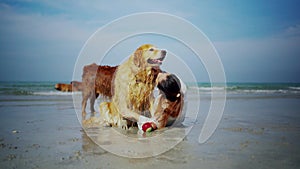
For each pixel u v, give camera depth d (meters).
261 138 2.46
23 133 2.65
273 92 10.07
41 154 1.94
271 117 3.78
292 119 3.61
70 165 1.71
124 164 1.73
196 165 1.72
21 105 5.03
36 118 3.60
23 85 10.88
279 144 2.25
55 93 7.68
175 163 1.76
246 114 4.08
